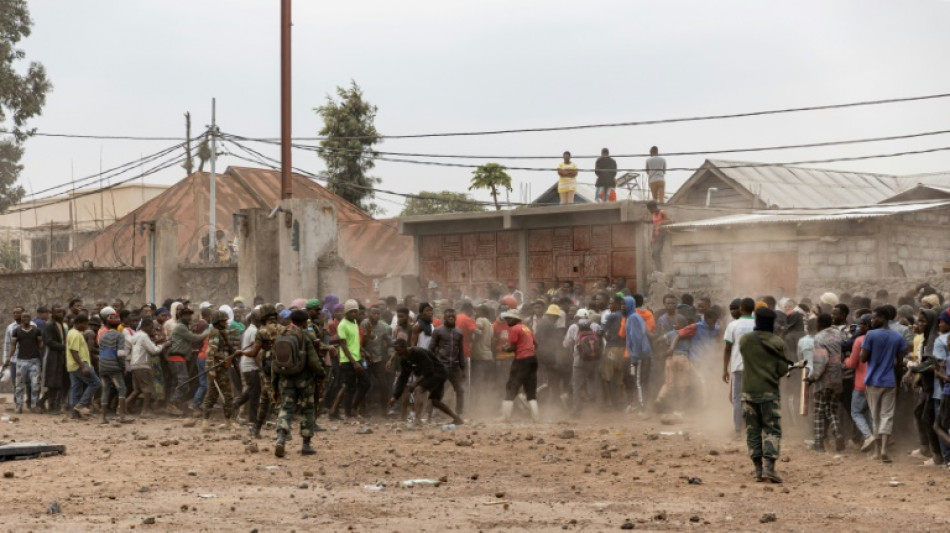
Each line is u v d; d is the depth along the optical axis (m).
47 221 64.38
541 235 33.47
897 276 27.66
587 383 22.00
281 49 31.70
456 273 35.41
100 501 11.40
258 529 9.89
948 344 14.06
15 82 53.41
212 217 38.28
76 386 21.64
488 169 60.09
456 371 20.45
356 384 20.89
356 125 60.12
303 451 15.20
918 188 40.69
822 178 51.94
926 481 13.09
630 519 10.55
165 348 21.78
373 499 11.60
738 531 10.02
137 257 34.97
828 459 15.07
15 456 14.74
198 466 14.05
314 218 28.95
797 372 18.22
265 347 17.23
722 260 30.20
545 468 14.13
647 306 29.31
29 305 31.98
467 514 10.76
